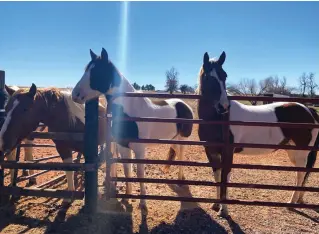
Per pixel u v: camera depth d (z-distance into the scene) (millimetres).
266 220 4258
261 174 6797
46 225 3904
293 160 4867
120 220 4098
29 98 4023
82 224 3912
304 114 4691
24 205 4523
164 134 5156
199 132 4559
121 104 4383
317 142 4707
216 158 4418
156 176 6492
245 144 3949
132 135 4430
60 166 4070
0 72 4777
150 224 4023
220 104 4023
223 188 4090
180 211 4480
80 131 4590
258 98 3918
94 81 4195
